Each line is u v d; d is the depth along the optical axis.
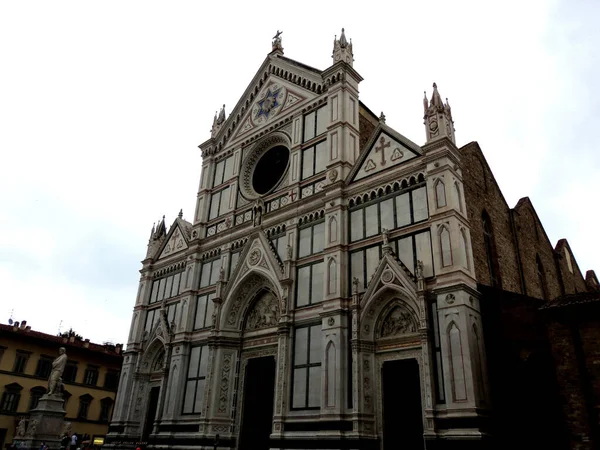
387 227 31.94
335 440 28.45
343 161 36.62
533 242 43.72
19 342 65.12
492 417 24.59
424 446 25.36
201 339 42.53
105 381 74.50
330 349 31.12
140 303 51.59
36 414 37.34
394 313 29.98
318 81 42.56
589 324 21.16
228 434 37.16
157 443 40.69
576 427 20.16
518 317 26.05
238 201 46.09
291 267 36.78
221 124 52.53
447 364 25.30
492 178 38.06
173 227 53.12
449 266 27.30
